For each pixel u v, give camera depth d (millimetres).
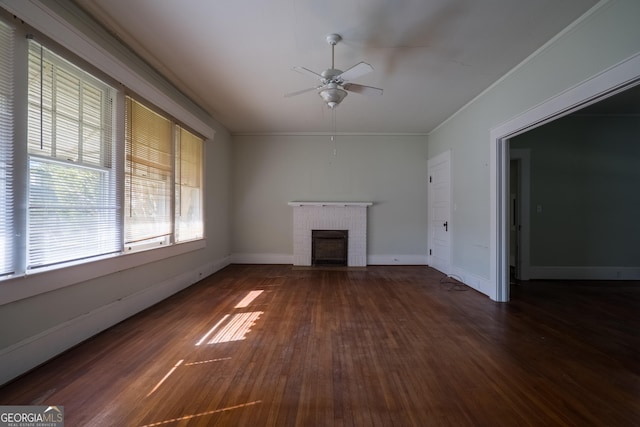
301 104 4410
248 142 6012
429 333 2676
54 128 2160
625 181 4766
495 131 3627
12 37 1853
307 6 2295
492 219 3715
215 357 2207
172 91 3760
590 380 1942
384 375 1985
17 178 1893
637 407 1675
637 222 4762
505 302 3602
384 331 2717
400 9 2330
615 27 2141
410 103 4352
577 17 2428
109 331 2641
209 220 4984
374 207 6004
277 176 6023
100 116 2600
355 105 4438
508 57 3061
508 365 2125
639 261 4766
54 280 2109
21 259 1914
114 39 2725
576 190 4785
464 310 3311
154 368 2039
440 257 5422
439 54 3000
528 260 4805
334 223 5906
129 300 2994
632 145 4750
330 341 2500
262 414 1594
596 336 2627
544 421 1558
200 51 2963
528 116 3027
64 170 2250
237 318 3014
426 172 6000
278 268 5617
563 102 2588
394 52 2965
